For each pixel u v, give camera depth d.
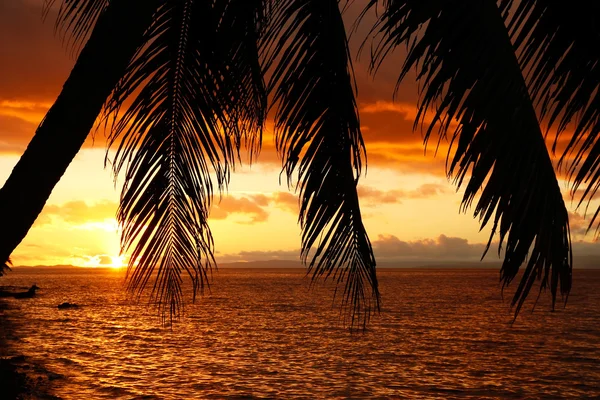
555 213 2.81
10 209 2.83
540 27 2.77
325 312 50.81
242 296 75.31
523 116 2.81
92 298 69.31
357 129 4.16
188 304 59.84
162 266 4.27
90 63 3.01
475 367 24.42
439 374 22.88
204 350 28.62
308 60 4.14
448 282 135.25
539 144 2.80
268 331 36.56
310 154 4.31
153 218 4.21
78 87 2.98
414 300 67.25
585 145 2.70
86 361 25.00
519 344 31.19
